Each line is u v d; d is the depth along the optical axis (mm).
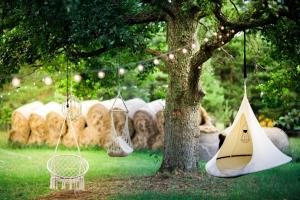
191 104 11695
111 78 13656
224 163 8930
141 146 18750
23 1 9117
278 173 12500
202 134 16484
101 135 19328
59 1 8172
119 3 9445
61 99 25297
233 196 9695
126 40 9602
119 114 19125
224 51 13266
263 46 14914
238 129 8766
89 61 13336
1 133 26250
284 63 11820
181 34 11703
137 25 12656
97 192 10414
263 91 12312
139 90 25906
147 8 11234
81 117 19812
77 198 9859
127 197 9727
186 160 11719
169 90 11867
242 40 14398
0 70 10914
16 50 10992
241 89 24984
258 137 8359
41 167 14383
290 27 9242
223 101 25781
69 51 10609
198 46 12008
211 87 25344
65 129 20078
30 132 21094
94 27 9000
